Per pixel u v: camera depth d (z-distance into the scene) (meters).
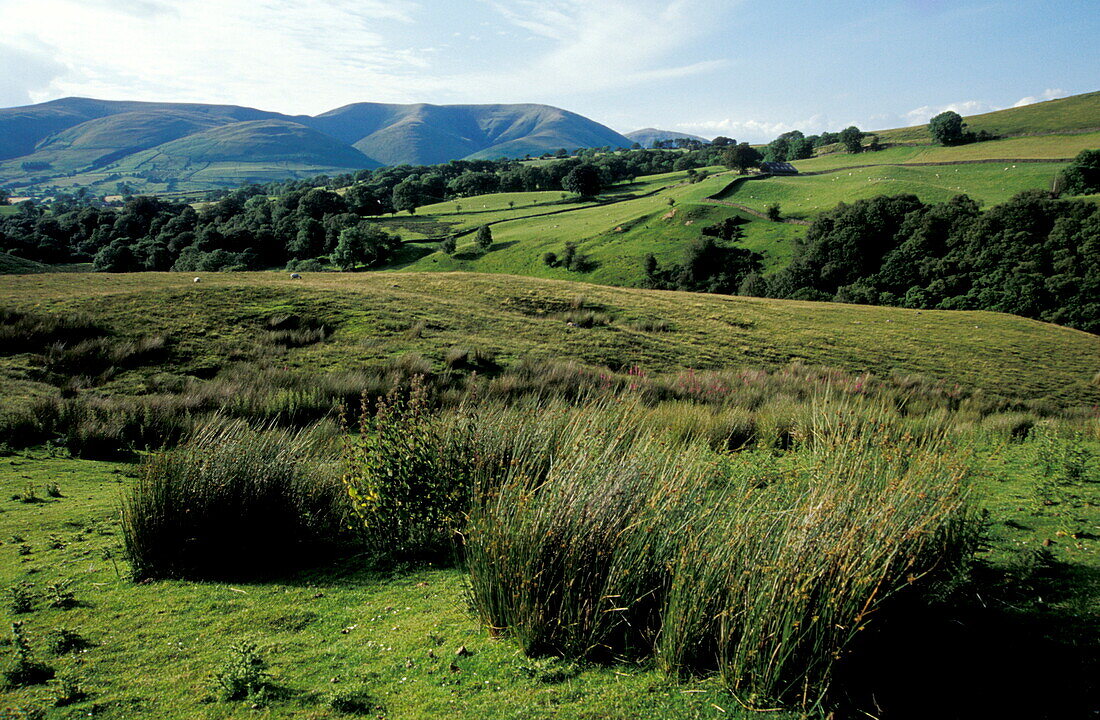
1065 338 38.00
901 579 3.57
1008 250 64.81
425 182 157.75
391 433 5.67
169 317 22.38
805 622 3.26
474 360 20.62
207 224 102.75
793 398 15.95
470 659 3.59
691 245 85.56
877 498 3.93
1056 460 7.84
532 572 3.78
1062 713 3.01
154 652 3.74
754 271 82.31
